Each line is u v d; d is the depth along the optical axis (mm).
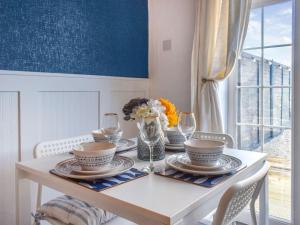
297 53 1873
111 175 961
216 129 2148
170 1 2621
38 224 1249
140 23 2715
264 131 2166
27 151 1854
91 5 2246
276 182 2117
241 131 2293
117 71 2490
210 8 2164
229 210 872
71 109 2117
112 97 2443
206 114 2188
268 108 2137
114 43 2455
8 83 1739
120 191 861
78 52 2156
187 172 1014
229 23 2043
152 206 751
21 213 1173
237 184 794
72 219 1157
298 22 1862
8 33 1745
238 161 1165
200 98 2217
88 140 1692
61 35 2035
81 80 2168
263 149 2178
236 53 2049
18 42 1794
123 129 2561
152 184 924
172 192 853
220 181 953
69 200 1287
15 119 1793
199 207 860
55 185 1026
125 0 2551
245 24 2035
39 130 1920
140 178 983
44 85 1931
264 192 1293
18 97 1797
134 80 2646
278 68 2068
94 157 961
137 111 1186
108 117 1407
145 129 1133
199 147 1033
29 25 1848
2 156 1748
